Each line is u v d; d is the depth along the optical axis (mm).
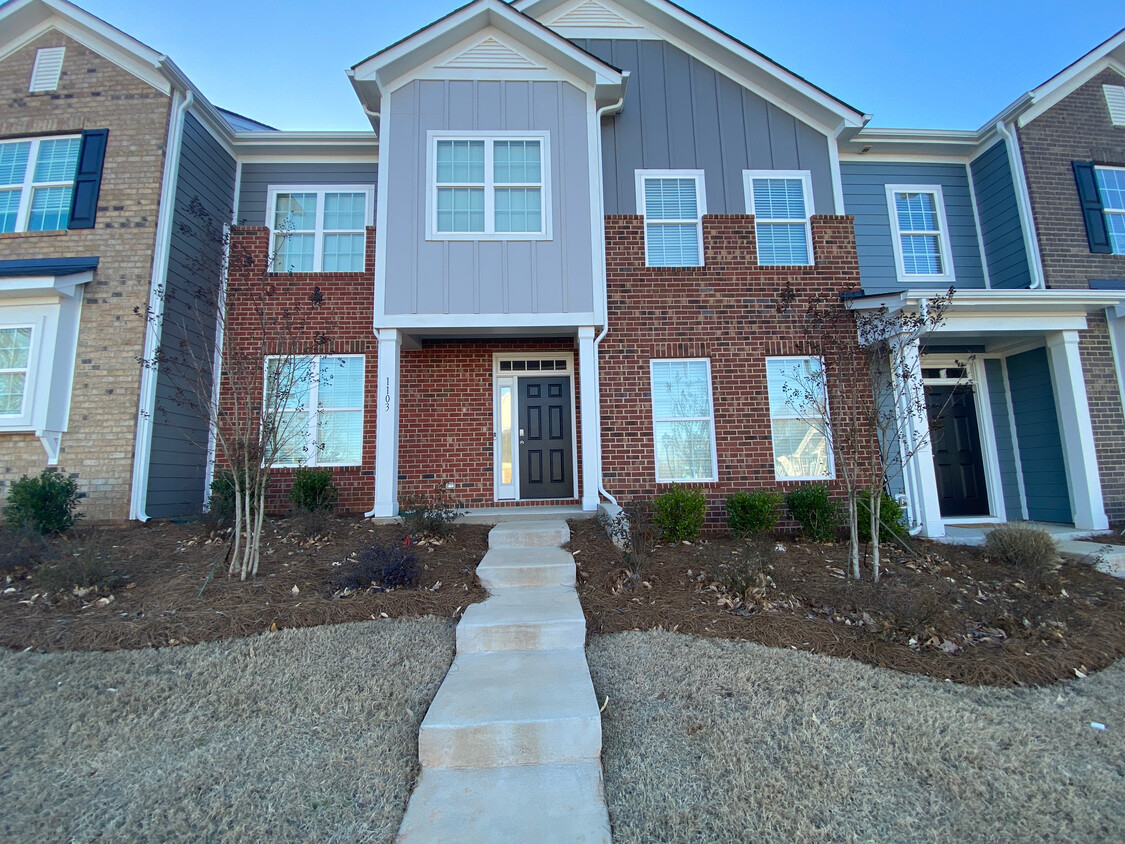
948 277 10391
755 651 4297
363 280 9461
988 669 4109
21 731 3338
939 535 7785
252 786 2928
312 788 2928
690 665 4098
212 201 9688
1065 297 8328
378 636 4438
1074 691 3982
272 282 9273
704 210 9414
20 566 5641
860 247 10406
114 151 8664
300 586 5363
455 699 3459
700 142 9609
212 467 9148
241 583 5375
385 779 3010
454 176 8789
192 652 4168
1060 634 4719
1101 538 7902
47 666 3965
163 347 8258
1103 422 8844
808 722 3457
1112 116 10133
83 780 2980
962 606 5207
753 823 2699
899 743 3277
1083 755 3236
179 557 6172
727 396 8820
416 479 9336
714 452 8703
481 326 8469
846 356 7535
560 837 2594
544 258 8641
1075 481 8516
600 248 8727
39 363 7836
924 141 10438
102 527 7574
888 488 8484
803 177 9656
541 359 9953
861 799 2854
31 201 8695
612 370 8797
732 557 6180
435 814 2744
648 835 2648
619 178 9414
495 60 8992
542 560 5875
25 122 8852
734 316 9000
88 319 8188
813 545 7500
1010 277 9938
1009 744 3305
